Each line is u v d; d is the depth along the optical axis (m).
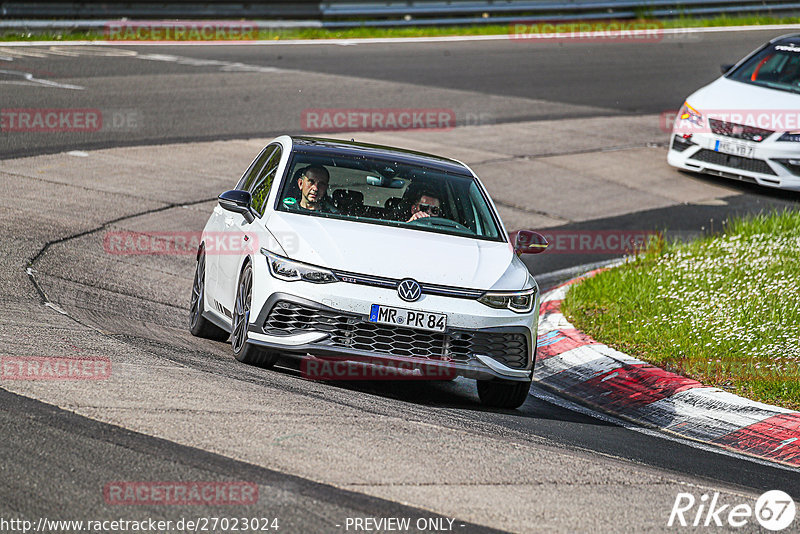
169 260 40.09
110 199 47.00
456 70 88.69
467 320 25.56
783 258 42.00
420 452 20.47
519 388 26.88
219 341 31.58
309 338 25.19
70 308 30.69
